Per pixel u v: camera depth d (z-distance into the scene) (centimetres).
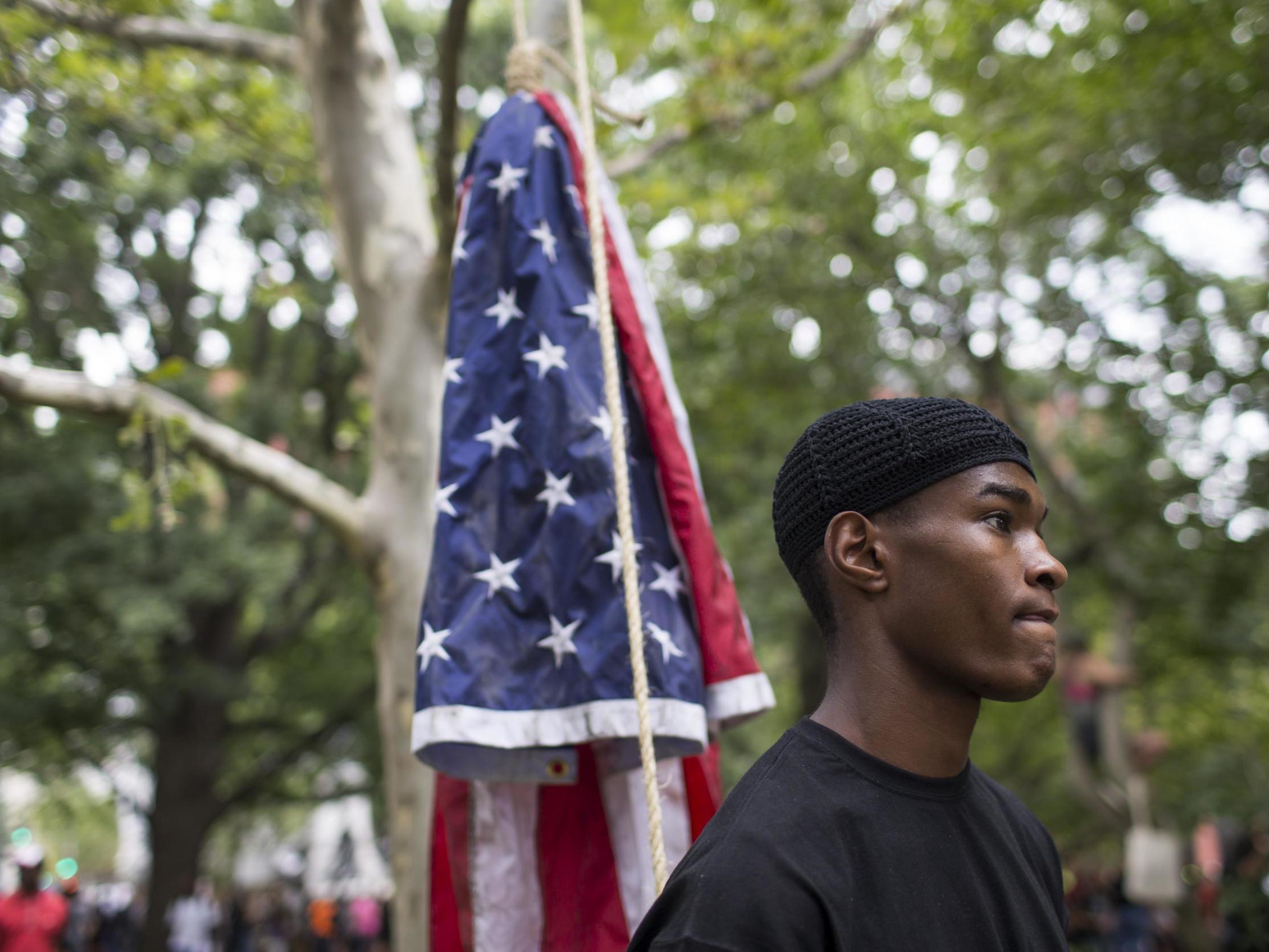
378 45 514
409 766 462
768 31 723
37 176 1179
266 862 3678
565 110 314
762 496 1410
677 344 1330
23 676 1571
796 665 1706
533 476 264
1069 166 1166
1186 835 1598
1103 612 1633
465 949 267
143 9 599
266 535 1549
